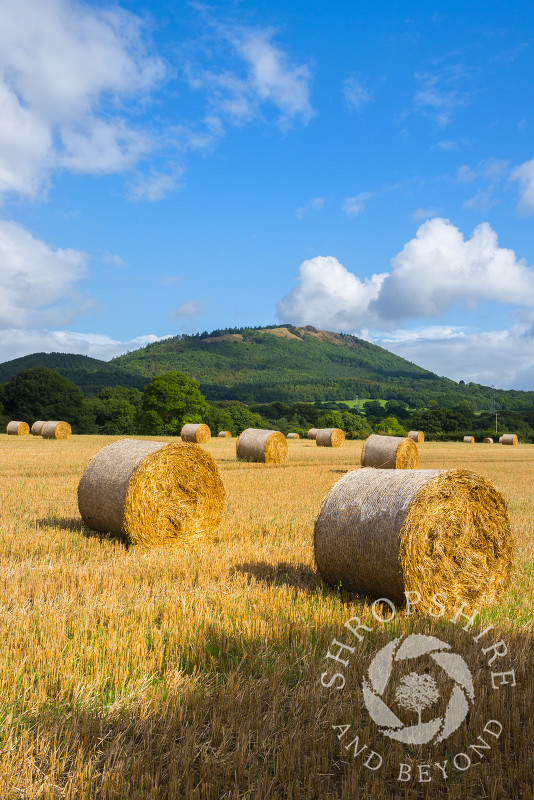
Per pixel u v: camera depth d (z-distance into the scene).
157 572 8.61
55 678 5.06
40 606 6.72
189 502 11.41
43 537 10.70
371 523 7.96
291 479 21.69
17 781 3.84
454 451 48.41
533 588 8.76
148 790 3.79
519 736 4.43
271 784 3.78
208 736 4.38
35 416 84.88
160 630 6.07
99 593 7.51
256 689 4.92
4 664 5.22
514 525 13.51
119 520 10.78
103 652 5.61
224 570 8.88
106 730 4.45
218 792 3.87
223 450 38.53
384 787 3.88
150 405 69.06
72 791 3.72
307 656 5.60
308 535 11.68
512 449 53.03
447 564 7.96
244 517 13.45
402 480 8.26
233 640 5.88
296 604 7.17
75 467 24.47
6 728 4.33
